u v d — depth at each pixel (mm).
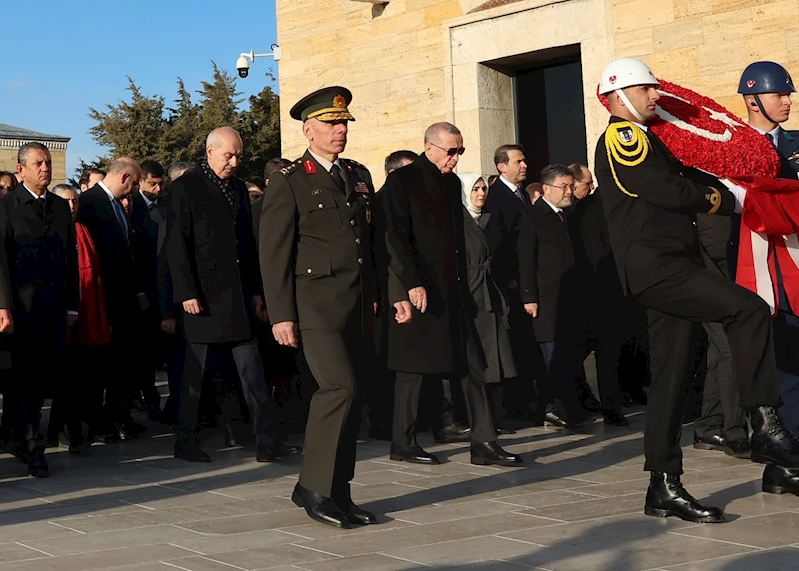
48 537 5242
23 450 7477
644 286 5262
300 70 15695
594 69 12633
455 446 7934
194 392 7641
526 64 13922
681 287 5203
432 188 6910
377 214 6059
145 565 4617
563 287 8805
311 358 5496
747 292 5219
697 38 11883
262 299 7793
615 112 5418
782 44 11336
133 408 10906
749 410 5469
